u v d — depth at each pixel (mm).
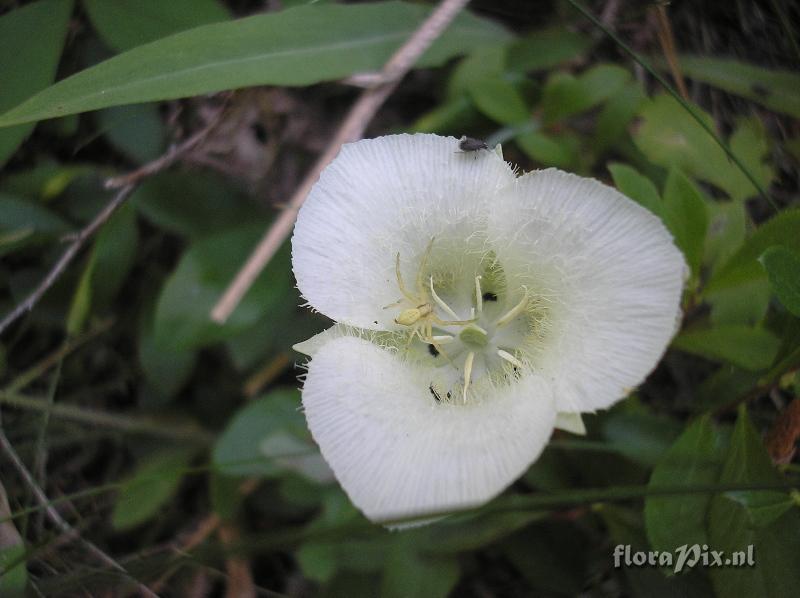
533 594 130
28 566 122
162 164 140
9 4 144
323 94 163
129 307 157
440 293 113
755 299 117
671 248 90
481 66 147
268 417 128
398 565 116
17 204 143
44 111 112
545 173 94
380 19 139
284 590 139
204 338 131
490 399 100
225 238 137
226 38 124
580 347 94
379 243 103
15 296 145
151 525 143
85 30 144
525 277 102
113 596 122
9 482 134
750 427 103
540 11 162
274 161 156
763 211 148
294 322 143
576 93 140
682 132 135
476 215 103
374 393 97
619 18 156
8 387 141
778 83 144
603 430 119
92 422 145
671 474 106
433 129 147
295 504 138
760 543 100
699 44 158
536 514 116
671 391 143
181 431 147
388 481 91
